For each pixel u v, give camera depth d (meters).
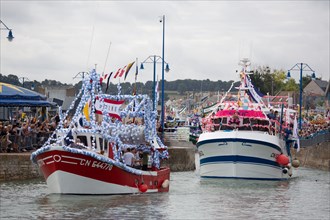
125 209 33.62
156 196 38.62
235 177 49.50
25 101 48.91
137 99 39.28
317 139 66.94
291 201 39.00
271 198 40.19
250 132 49.31
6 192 38.12
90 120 36.62
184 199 38.31
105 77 37.75
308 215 34.31
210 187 44.94
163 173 40.88
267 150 49.06
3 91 48.78
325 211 35.56
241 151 49.03
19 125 48.69
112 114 37.12
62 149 34.94
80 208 33.31
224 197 39.97
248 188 44.97
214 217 32.97
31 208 33.28
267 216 33.72
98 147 36.22
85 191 35.94
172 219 32.03
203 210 34.81
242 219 32.72
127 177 37.19
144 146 39.91
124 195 37.16
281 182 49.59
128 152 38.47
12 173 43.59
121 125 37.78
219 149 49.44
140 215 32.41
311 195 41.91
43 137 48.47
